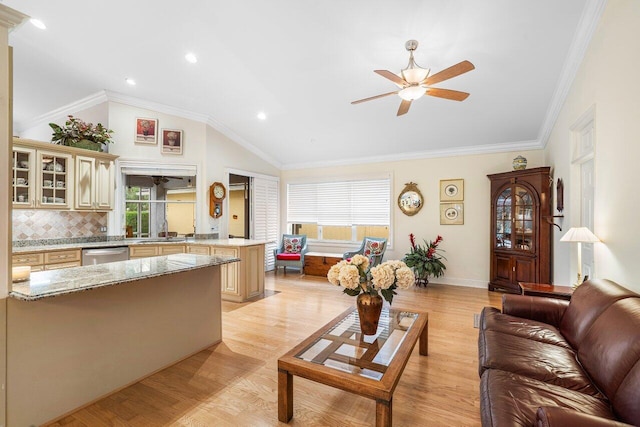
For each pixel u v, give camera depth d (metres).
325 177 6.59
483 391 1.50
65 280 1.94
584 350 1.71
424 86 2.70
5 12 1.67
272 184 6.74
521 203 4.50
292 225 7.11
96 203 4.48
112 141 4.68
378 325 2.36
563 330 2.16
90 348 2.04
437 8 2.59
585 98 2.75
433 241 5.55
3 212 1.68
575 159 3.10
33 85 4.43
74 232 4.56
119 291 2.21
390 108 4.35
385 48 3.15
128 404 2.02
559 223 3.85
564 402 1.34
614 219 2.20
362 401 2.03
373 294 2.16
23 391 1.74
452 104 4.09
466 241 5.31
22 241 4.10
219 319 3.00
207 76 4.00
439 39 2.94
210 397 2.09
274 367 2.50
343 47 3.22
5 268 1.69
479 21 2.69
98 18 3.07
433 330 3.26
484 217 5.18
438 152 5.50
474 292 4.84
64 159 4.18
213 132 5.25
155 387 2.22
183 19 3.03
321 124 5.05
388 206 5.98
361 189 6.25
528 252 4.38
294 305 4.15
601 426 0.95
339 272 2.21
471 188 5.29
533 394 1.39
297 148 6.11
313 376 1.68
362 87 3.94
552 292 2.80
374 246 5.61
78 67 3.94
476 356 2.65
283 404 1.81
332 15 2.80
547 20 2.61
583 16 2.49
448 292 4.85
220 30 3.15
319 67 3.60
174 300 2.59
